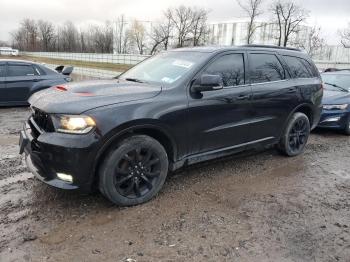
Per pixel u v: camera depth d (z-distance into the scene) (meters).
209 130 4.66
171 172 5.11
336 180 5.24
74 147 3.64
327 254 3.36
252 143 5.36
